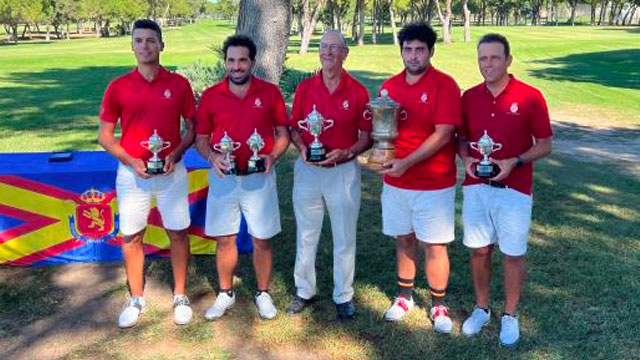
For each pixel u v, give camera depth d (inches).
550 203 259.0
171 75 149.3
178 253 159.0
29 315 162.4
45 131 424.8
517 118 133.3
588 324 154.3
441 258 150.0
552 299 167.9
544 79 812.6
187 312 158.1
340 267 155.6
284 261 197.8
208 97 148.8
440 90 137.2
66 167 192.7
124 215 152.9
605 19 4311.0
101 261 197.6
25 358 141.6
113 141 146.6
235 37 143.9
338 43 139.2
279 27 286.0
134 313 157.2
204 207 197.0
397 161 139.2
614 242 211.6
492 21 4434.1
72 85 733.9
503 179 136.8
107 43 2116.1
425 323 156.7
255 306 167.2
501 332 147.3
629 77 839.7
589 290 173.3
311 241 157.5
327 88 145.1
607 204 257.3
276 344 147.9
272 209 155.2
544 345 145.2
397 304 159.8
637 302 165.8
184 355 143.1
